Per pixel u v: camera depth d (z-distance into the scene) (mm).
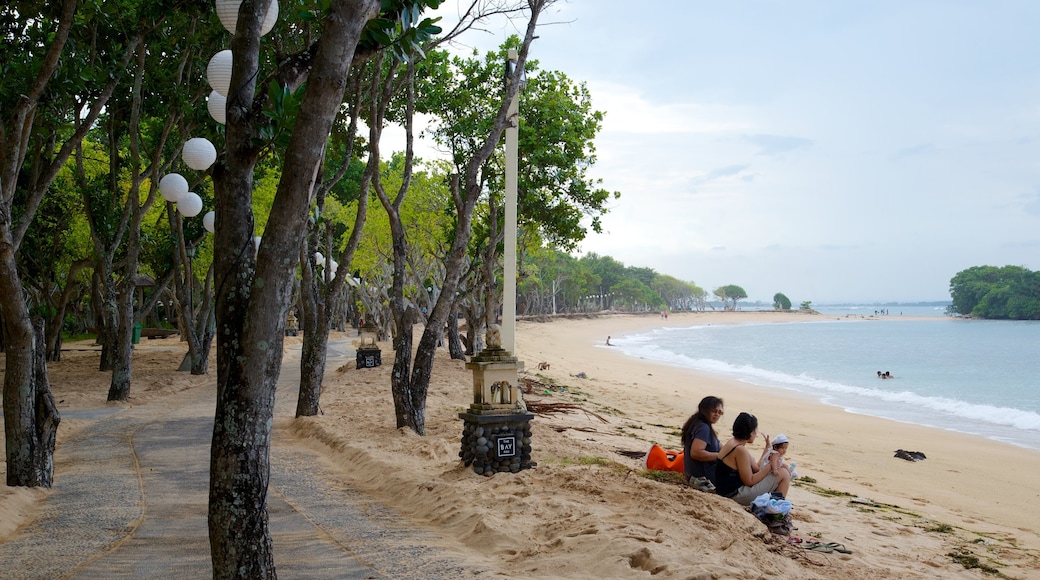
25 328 8453
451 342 28562
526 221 26938
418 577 5359
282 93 4594
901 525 9477
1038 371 50344
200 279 40219
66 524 7109
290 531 6809
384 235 34656
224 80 6484
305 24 14062
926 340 94125
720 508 6906
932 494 13500
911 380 44094
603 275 180500
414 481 8484
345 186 45594
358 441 11461
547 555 5770
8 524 6977
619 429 17328
